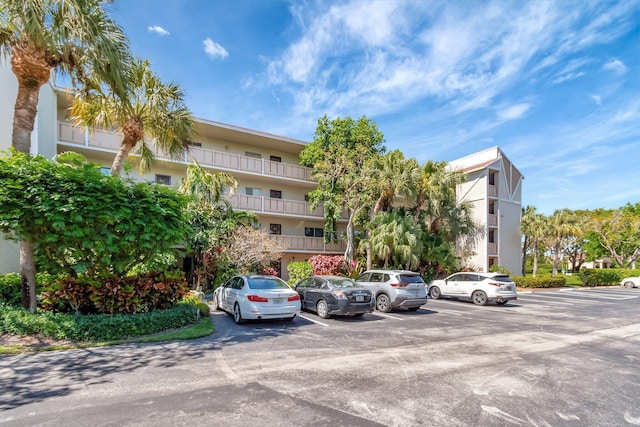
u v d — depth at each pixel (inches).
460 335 329.1
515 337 324.8
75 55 327.9
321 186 906.7
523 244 1273.4
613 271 1186.0
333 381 196.5
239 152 900.6
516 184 1140.5
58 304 298.5
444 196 817.5
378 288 487.2
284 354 251.1
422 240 825.5
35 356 233.5
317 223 1002.7
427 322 398.0
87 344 260.8
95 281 299.4
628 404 173.3
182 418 148.0
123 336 280.7
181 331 309.4
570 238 1386.6
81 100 409.1
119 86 345.7
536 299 693.3
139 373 204.4
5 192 256.7
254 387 185.2
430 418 153.2
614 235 1334.9
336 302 394.0
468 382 199.8
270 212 850.8
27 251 306.5
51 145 594.2
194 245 597.0
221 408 158.6
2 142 474.9
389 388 187.6
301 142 921.5
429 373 214.4
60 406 158.6
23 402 162.6
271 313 349.4
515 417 156.4
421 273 848.3
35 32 290.4
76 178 273.4
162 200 310.5
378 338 309.3
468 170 1072.8
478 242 1027.3
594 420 155.2
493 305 579.2
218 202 673.6
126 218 282.5
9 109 484.4
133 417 148.4
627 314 489.7
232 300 386.0
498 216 1051.3
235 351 256.7
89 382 188.9
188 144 501.4
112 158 693.3
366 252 807.1
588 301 665.0
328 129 879.1
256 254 609.9
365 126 866.8
